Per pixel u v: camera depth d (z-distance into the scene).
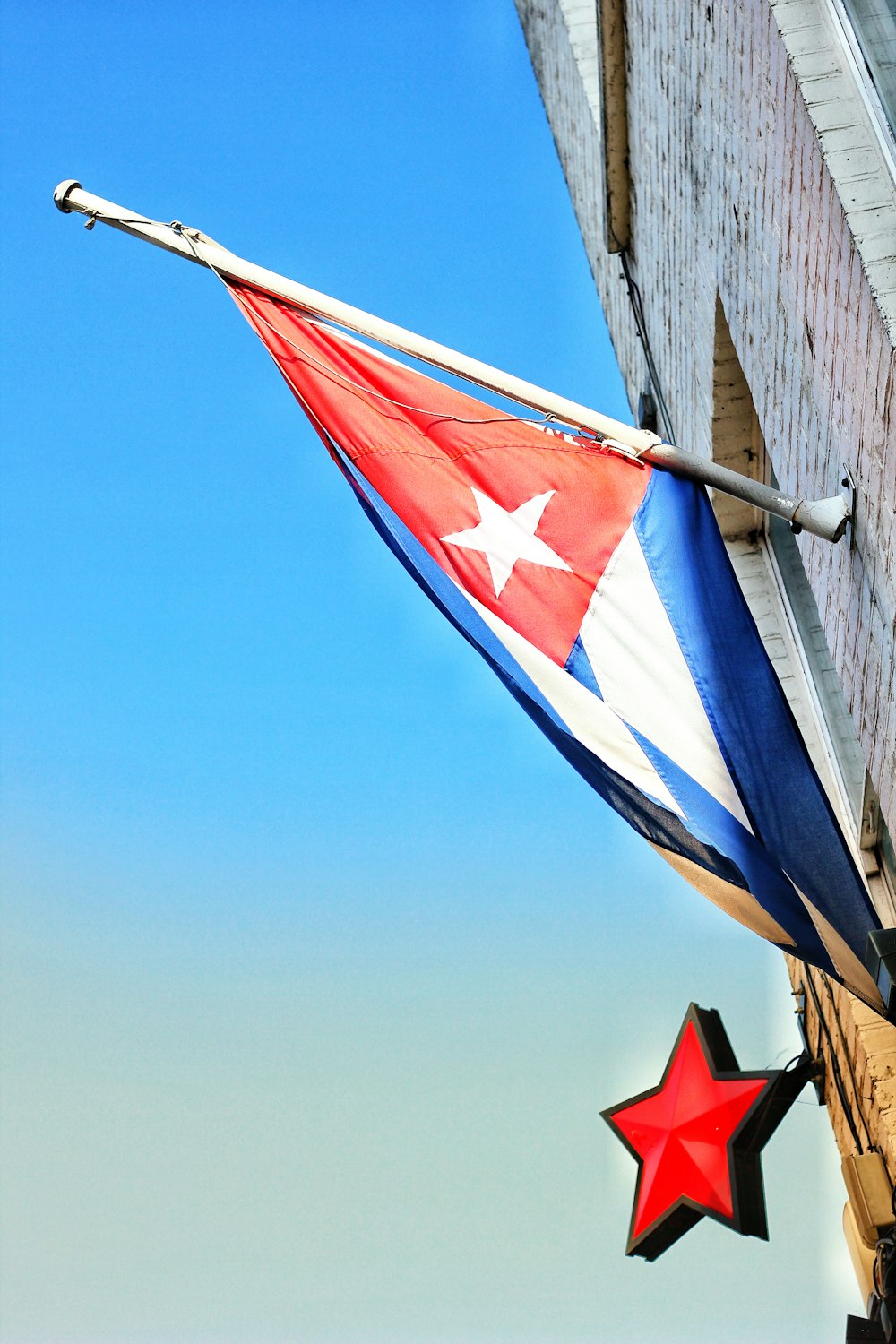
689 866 7.07
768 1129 8.30
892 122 7.12
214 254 9.28
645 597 7.59
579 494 8.00
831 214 7.35
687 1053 8.77
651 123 11.97
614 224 13.70
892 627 7.27
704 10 9.55
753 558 11.82
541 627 7.61
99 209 9.59
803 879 6.77
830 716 10.23
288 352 8.84
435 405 8.48
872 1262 8.27
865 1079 8.64
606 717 7.31
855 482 7.51
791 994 10.34
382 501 8.26
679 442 12.89
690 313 11.45
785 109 7.92
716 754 7.10
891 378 6.77
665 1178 8.36
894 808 7.82
